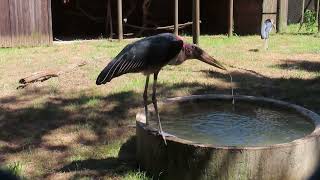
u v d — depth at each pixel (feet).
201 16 50.06
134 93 23.81
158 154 14.44
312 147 14.24
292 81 26.09
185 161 13.85
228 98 18.30
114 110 21.56
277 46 37.68
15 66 29.45
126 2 50.39
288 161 13.73
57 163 16.34
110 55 33.12
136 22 50.70
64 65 29.53
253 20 45.78
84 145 17.97
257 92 24.12
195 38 33.58
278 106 17.65
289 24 52.19
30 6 37.76
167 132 15.69
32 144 17.93
